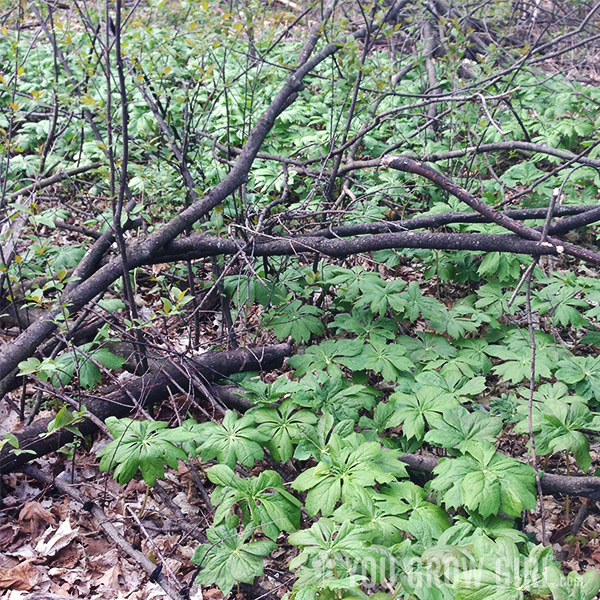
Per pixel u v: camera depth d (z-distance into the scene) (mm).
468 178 5418
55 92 4719
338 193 5922
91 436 4145
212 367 4102
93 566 3420
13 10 5078
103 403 3871
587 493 3352
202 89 6078
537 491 3357
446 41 6965
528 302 3463
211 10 4840
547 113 6625
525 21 8578
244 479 3252
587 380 3822
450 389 3758
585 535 3574
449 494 3057
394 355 4051
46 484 3834
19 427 4055
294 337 4188
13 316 4543
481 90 5191
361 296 4539
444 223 4371
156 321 4844
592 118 6602
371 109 5508
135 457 3238
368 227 4547
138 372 4098
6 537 3539
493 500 2969
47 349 4172
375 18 5426
